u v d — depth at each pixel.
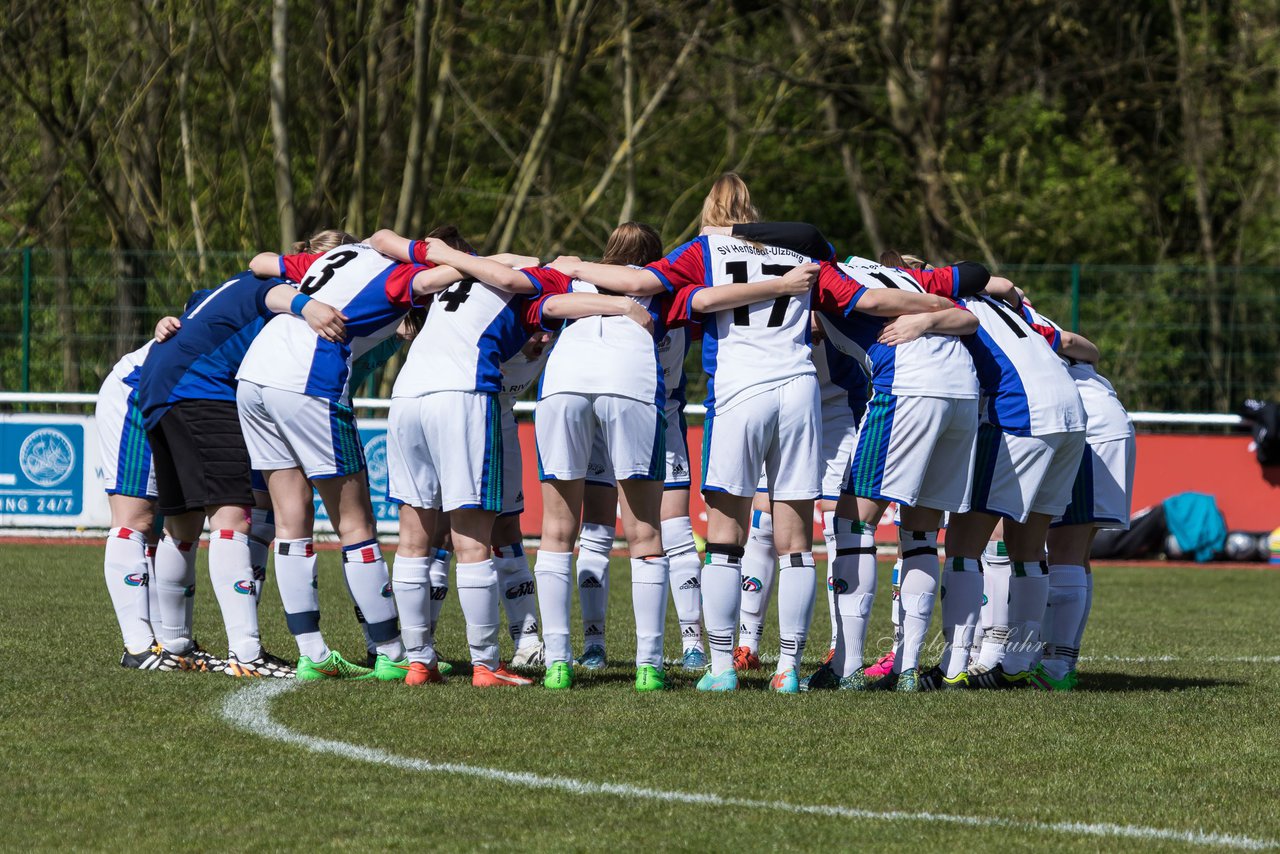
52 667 21.86
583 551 24.05
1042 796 15.30
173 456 21.22
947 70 85.81
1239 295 51.03
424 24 65.44
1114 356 51.31
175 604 22.03
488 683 20.86
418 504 20.66
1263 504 50.28
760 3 90.69
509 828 13.78
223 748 16.67
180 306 51.94
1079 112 94.88
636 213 85.94
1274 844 13.71
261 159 73.44
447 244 21.95
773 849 13.27
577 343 20.47
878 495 20.56
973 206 86.56
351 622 28.83
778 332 20.31
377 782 15.34
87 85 69.06
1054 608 22.78
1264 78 90.00
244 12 69.19
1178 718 19.45
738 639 25.20
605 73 93.19
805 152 92.25
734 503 20.77
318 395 20.38
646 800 14.80
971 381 20.62
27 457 48.91
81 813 14.11
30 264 51.06
